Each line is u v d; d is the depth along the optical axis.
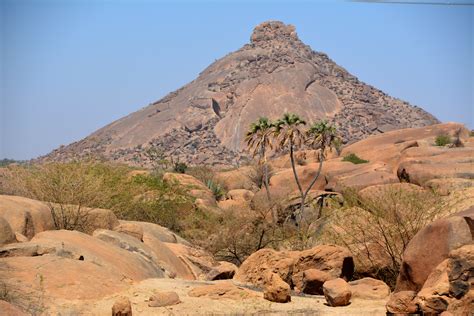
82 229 21.09
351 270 18.03
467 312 11.61
